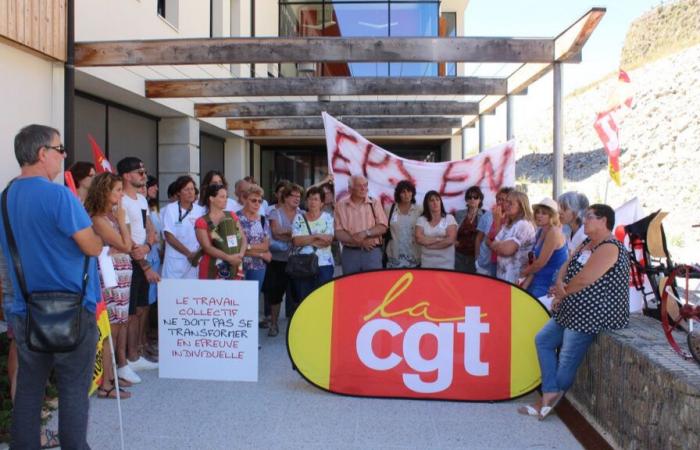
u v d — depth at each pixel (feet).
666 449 10.64
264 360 19.66
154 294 20.22
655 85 72.59
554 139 25.16
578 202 18.34
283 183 23.90
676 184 55.11
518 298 15.87
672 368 10.68
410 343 15.98
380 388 15.99
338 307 16.25
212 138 49.08
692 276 14.74
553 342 14.71
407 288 16.10
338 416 14.71
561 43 23.84
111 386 16.07
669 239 43.27
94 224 13.32
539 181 78.38
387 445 13.07
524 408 15.01
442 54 24.09
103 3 26.91
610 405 13.10
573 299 13.92
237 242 19.26
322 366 16.24
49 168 10.71
